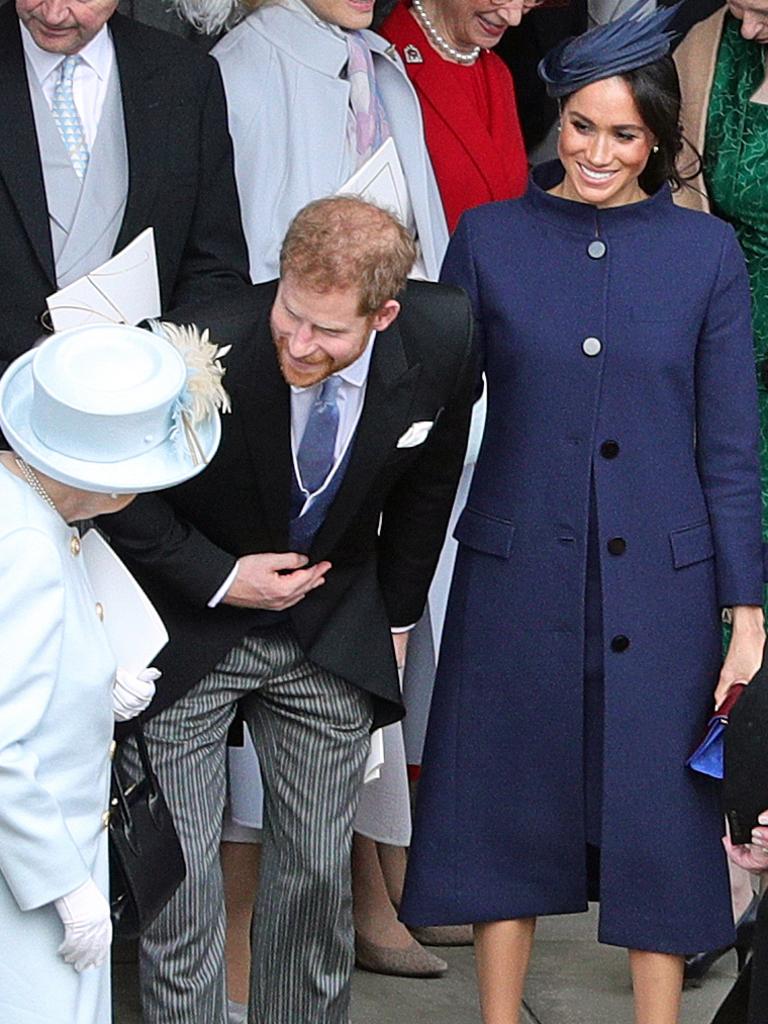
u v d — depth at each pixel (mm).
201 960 14156
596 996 18031
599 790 15234
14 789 10898
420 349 13594
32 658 10953
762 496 17688
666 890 15039
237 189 16109
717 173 17797
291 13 17125
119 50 15320
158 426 11469
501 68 19031
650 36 14484
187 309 13297
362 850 18125
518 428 15016
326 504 13789
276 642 14227
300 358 12688
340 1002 14906
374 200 13445
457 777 15367
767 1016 12141
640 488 14898
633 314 14812
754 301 17812
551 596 15008
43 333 14859
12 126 14891
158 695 13891
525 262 14984
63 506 11562
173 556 13562
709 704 15141
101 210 15094
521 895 15289
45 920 11430
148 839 12953
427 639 17453
